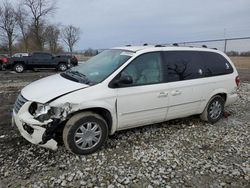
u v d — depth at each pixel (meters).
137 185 3.50
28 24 50.72
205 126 5.86
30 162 4.00
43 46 52.41
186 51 5.56
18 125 4.18
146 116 4.89
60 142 4.50
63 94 4.08
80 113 4.20
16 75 17.47
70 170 3.81
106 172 3.78
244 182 3.65
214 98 5.97
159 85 4.93
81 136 4.20
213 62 5.99
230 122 6.24
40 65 21.28
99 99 4.26
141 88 4.70
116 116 4.52
